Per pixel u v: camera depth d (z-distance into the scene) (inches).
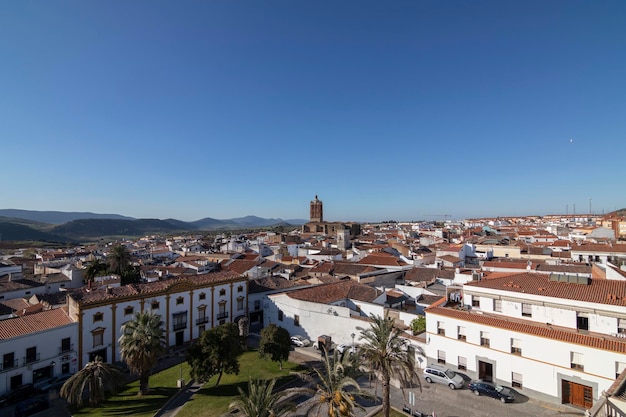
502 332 1541.6
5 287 3014.3
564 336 1391.5
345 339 2181.3
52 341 1904.5
